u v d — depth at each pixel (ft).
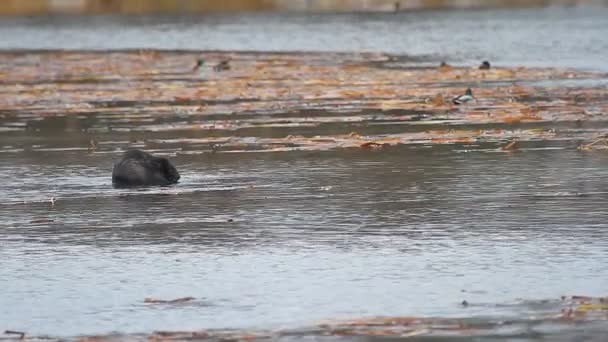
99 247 205.67
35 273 189.88
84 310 169.58
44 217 231.71
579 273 180.04
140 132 351.05
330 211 229.25
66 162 299.17
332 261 191.52
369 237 206.90
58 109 414.41
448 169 271.08
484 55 612.29
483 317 160.35
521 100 401.70
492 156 287.07
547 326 155.43
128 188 260.42
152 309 168.96
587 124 339.98
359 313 164.35
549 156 285.23
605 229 207.51
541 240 201.05
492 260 188.96
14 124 377.50
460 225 214.07
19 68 601.21
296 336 154.92
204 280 182.91
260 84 479.00
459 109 380.78
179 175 270.05
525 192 242.17
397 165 278.05
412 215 223.51
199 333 157.28
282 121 365.81
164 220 225.56
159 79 520.83
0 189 262.88
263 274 185.16
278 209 232.53
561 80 465.88
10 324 164.45
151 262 194.39
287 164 284.61
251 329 158.40
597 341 149.07
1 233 218.59
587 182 251.19
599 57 582.76
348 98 422.41
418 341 151.02
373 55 621.31
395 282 178.50
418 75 496.64
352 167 277.44
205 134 342.64
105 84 503.61
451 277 180.24
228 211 232.32
